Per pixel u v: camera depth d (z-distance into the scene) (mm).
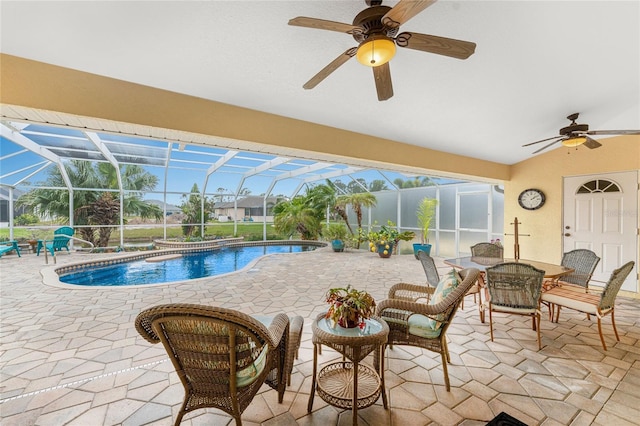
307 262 7723
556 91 3428
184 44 2398
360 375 2238
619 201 4992
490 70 2998
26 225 8336
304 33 2391
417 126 4367
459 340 3037
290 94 3336
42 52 2361
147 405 1996
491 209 7684
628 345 2912
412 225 9656
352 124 4227
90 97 2678
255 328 1438
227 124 3432
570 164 5578
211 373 1556
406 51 2689
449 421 1863
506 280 2936
